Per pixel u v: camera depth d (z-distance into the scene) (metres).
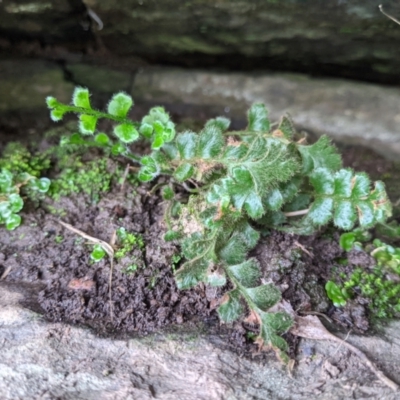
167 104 0.19
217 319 0.12
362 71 0.18
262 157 0.12
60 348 0.11
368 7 0.14
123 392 0.11
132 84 0.19
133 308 0.12
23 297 0.12
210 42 0.17
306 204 0.14
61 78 0.19
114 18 0.17
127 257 0.13
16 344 0.11
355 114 0.19
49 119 0.18
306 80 0.19
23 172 0.15
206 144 0.13
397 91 0.18
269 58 0.18
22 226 0.14
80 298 0.12
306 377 0.11
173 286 0.13
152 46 0.18
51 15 0.16
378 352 0.12
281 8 0.15
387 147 0.18
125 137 0.13
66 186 0.15
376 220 0.12
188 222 0.13
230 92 0.19
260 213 0.12
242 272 0.12
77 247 0.13
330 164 0.14
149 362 0.11
